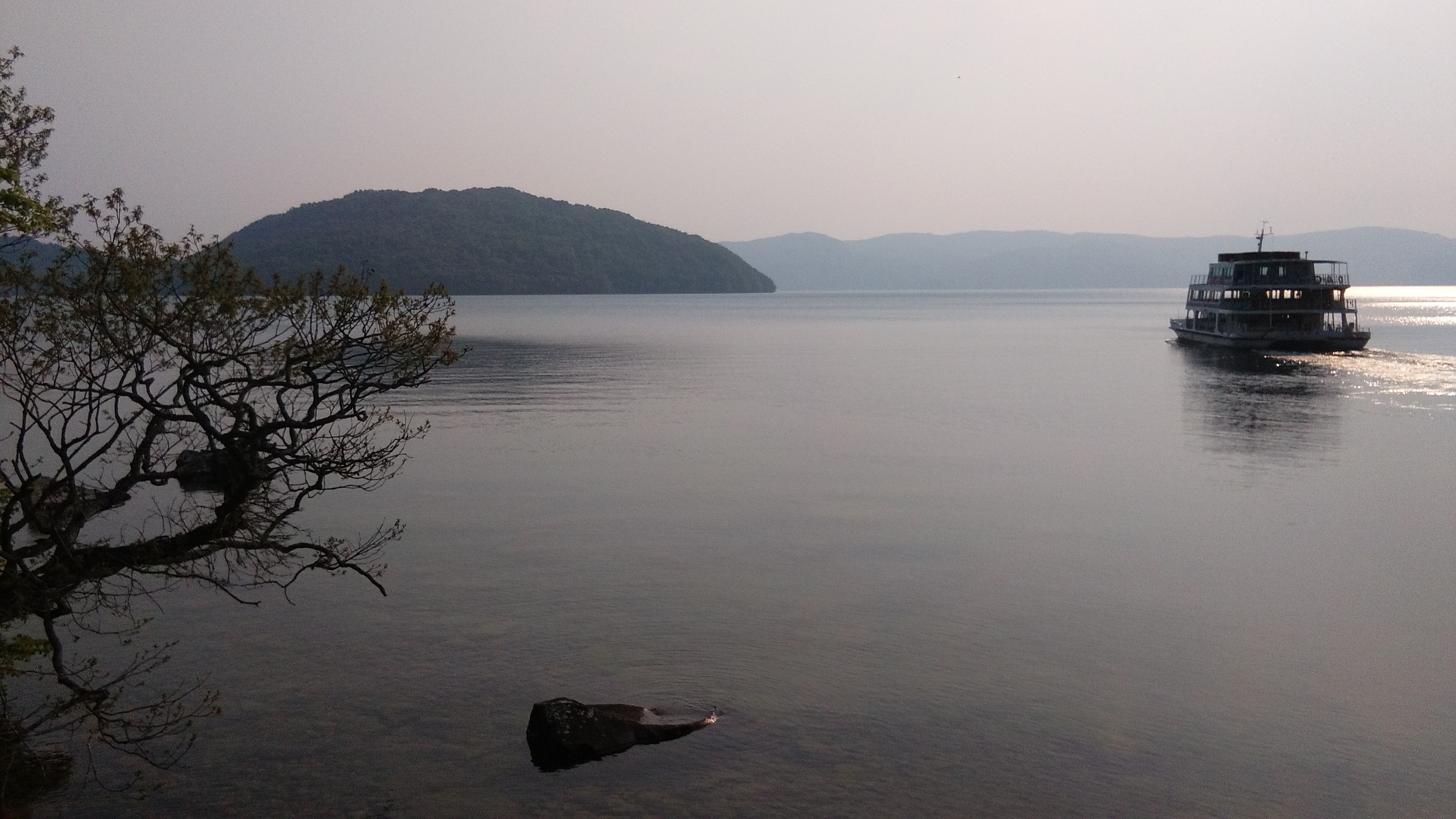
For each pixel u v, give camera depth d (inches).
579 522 1110.4
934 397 2363.4
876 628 780.6
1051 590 880.9
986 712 637.3
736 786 549.3
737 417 2001.7
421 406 2130.9
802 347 4266.7
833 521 1124.5
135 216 446.9
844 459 1524.4
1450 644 756.0
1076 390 2532.0
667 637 757.9
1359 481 1355.8
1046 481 1353.3
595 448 1611.7
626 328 5718.5
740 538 1043.9
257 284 467.5
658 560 960.3
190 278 456.8
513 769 565.0
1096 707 646.5
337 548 984.3
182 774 555.5
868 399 2326.5
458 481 1336.1
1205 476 1393.9
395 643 741.3
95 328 450.9
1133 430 1829.5
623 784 550.3
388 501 1208.8
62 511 465.7
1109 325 6501.0
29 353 446.6
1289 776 565.9
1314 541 1042.1
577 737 576.7
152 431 466.6
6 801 525.7
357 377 481.4
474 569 927.7
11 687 651.5
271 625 776.3
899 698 655.1
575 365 3253.0
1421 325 5654.5
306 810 522.6
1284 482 1350.9
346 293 471.5
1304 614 822.5
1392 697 666.8
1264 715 639.8
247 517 517.7
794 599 849.5
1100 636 769.6
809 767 568.4
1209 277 3937.0
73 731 599.5
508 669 697.6
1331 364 3169.3
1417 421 1923.0
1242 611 829.2
